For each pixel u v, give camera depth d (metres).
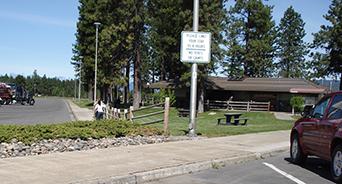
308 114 12.84
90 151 13.36
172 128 23.75
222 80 61.72
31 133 13.99
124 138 16.36
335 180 10.42
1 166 10.32
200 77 48.88
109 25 58.59
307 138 12.36
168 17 52.88
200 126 27.36
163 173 10.68
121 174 9.80
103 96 72.81
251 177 10.88
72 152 13.00
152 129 18.31
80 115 42.50
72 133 14.98
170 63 58.78
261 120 37.00
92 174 9.67
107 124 17.48
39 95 173.25
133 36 58.62
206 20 48.44
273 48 82.56
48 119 34.50
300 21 87.12
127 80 64.31
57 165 10.66
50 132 14.72
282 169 12.22
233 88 57.59
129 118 23.55
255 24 70.19
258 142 17.73
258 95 57.75
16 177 9.13
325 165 13.11
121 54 61.31
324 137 11.19
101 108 31.25
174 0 50.94
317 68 68.62
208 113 48.34
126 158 12.14
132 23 57.91
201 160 12.33
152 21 56.59
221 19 49.16
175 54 53.06
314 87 53.69
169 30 53.44
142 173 10.12
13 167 10.23
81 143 14.51
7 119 32.91
